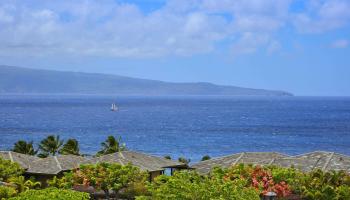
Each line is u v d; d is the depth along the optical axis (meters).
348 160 55.53
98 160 63.00
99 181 51.91
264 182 43.72
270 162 56.34
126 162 61.28
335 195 44.66
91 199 56.59
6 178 54.53
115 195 55.56
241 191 35.81
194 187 34.91
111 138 90.44
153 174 63.28
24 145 89.19
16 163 58.25
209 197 34.47
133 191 53.81
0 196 39.66
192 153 133.62
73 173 53.50
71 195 37.00
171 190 35.78
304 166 54.38
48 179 60.88
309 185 45.25
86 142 155.62
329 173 47.06
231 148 147.50
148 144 153.88
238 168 46.44
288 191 43.81
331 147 153.75
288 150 145.50
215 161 60.41
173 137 176.25
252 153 61.38
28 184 52.06
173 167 64.19
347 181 46.59
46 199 35.84
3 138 166.25
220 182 37.16
